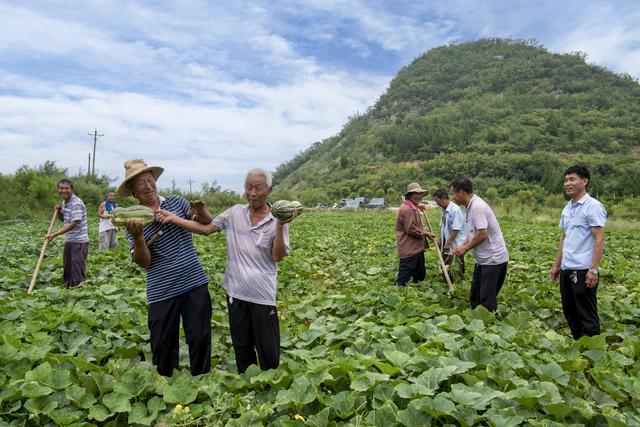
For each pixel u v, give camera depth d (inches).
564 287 252.7
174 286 193.9
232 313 193.9
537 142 4766.2
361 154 5871.1
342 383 188.7
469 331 251.0
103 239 572.7
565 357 213.2
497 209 1660.9
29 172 1409.9
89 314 262.7
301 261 493.4
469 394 163.2
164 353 197.8
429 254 514.6
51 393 173.5
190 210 195.3
